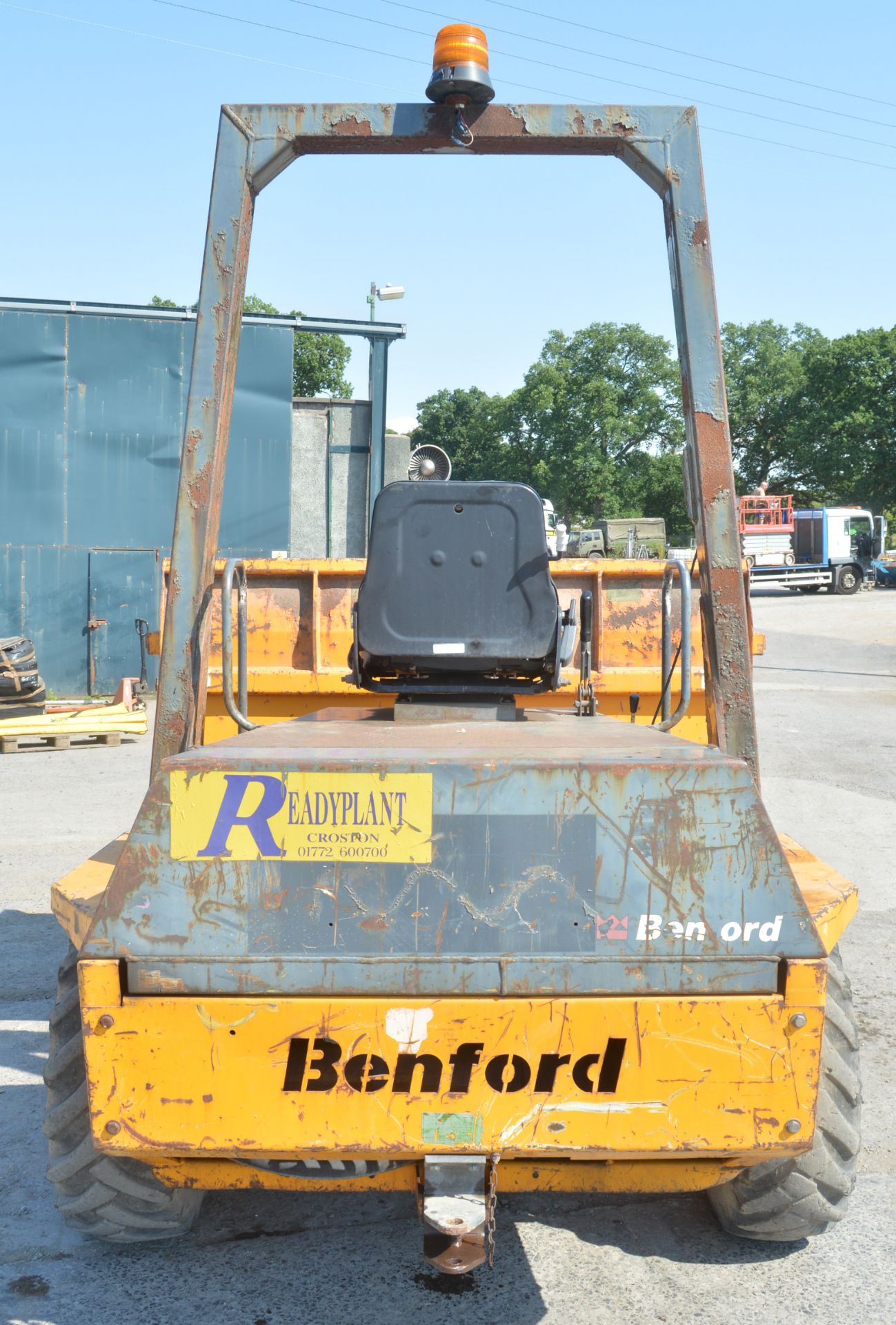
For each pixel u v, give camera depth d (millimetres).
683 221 3492
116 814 10234
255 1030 2623
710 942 2639
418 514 3535
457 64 3430
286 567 5586
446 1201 2658
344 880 2625
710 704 3529
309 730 3348
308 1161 2838
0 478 19156
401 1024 2619
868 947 6734
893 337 79438
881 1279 3467
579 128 3508
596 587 5551
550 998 2627
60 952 6520
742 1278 3471
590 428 95875
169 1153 2668
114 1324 3215
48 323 19156
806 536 45938
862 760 13164
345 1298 3359
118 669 19844
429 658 3557
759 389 93500
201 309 3457
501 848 2625
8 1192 3982
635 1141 2658
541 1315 3271
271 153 3514
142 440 19641
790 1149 2670
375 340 21109
